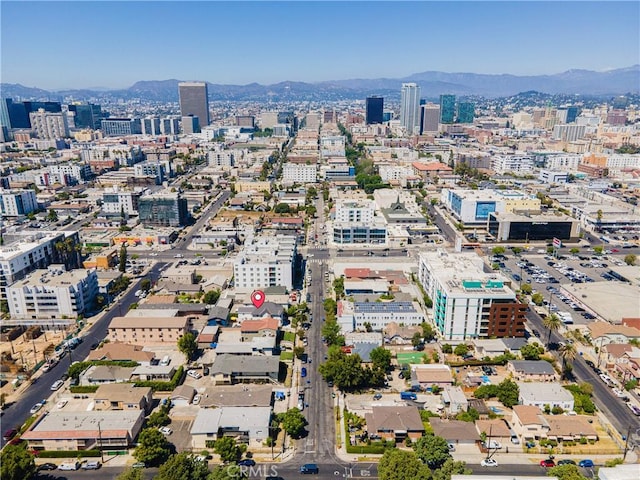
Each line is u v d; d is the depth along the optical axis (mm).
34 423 192500
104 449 188375
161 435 185250
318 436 196875
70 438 186000
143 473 174875
